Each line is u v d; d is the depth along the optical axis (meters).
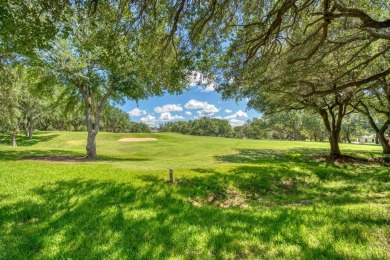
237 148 23.70
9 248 3.67
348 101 15.88
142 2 5.75
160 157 18.05
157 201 6.45
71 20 8.18
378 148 26.08
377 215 4.97
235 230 4.29
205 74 7.90
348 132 48.97
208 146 25.69
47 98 17.86
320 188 9.74
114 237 4.06
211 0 6.00
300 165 13.32
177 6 5.96
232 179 9.41
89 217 5.01
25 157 14.66
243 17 7.02
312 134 56.84
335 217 4.92
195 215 5.30
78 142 30.56
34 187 7.09
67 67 13.12
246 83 8.90
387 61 10.63
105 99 16.20
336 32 7.97
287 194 8.88
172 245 3.75
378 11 7.60
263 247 3.58
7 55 12.41
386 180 10.91
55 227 4.50
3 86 16.64
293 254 3.33
